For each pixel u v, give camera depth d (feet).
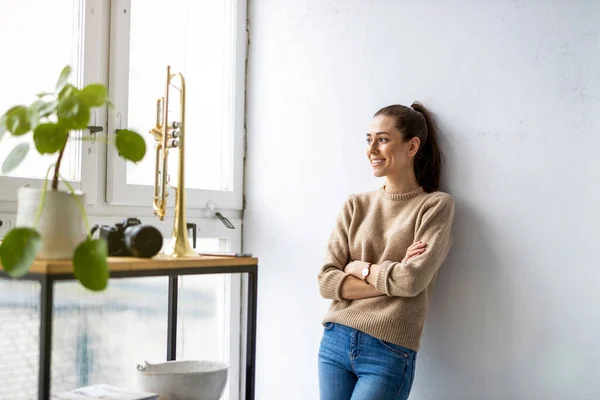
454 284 7.36
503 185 7.12
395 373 6.73
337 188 8.26
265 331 8.79
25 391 5.62
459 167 7.38
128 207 7.43
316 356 8.35
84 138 4.89
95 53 6.91
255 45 9.02
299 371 8.48
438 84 7.54
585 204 6.68
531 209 6.96
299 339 8.50
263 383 8.78
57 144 4.35
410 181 7.30
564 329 6.77
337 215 8.24
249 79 9.05
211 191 8.44
